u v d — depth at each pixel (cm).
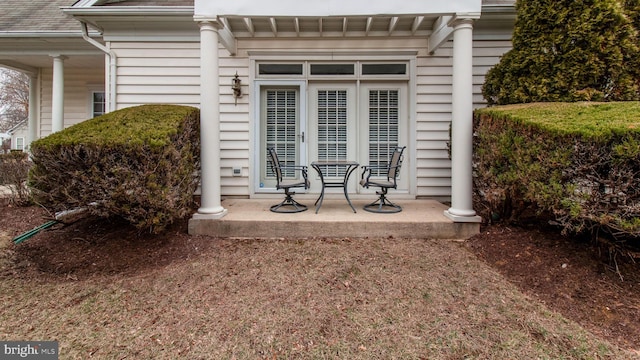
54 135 316
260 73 528
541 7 359
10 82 2112
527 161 297
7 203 509
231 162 530
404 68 527
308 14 377
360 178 536
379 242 357
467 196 376
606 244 280
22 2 750
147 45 518
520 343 200
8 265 305
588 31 332
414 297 249
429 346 198
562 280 262
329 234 373
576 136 253
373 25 498
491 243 338
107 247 340
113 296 254
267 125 539
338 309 234
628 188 237
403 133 534
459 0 365
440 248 341
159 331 211
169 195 323
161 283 272
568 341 201
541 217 344
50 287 269
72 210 366
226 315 227
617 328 213
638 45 325
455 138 379
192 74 520
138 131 317
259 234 373
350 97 534
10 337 206
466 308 236
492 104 425
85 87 754
